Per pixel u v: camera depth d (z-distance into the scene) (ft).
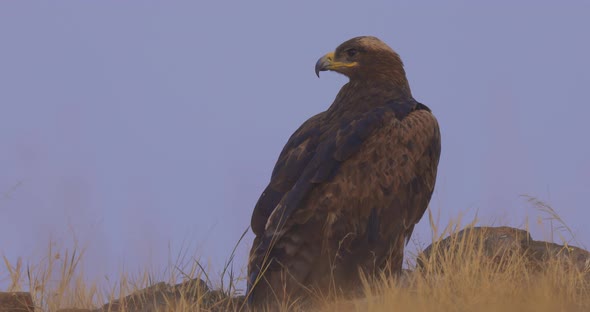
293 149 42.96
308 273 38.47
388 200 40.78
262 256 38.40
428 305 32.04
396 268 40.55
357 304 34.30
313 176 39.96
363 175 40.63
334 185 40.06
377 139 41.81
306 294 38.01
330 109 46.73
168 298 37.50
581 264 40.70
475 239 41.16
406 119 43.16
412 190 41.86
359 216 40.06
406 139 42.32
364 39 47.67
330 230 39.27
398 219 40.98
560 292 34.06
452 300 33.19
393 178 41.14
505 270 37.83
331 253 39.01
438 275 36.60
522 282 36.65
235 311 36.78
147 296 37.93
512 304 31.65
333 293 37.93
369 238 40.01
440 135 44.39
